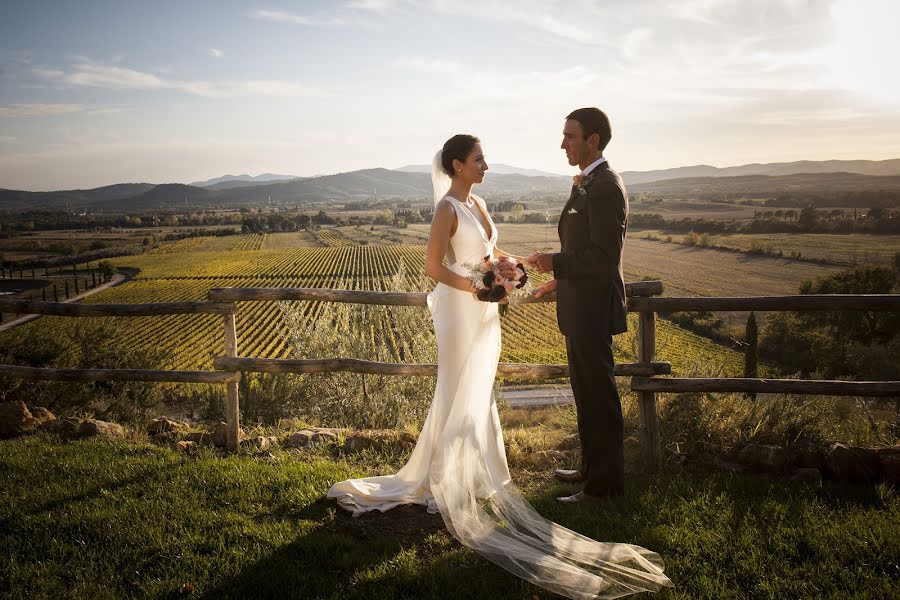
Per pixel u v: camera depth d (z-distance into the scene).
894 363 22.52
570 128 3.18
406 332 7.32
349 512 3.34
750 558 2.69
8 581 2.62
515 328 44.44
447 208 3.31
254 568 2.73
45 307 4.46
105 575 2.68
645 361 3.86
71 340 11.25
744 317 49.72
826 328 32.50
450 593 2.54
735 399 4.30
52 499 3.39
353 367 4.17
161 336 46.94
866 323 30.25
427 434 3.44
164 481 3.65
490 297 3.21
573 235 3.22
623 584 2.55
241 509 3.33
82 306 4.46
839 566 2.60
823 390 3.60
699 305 3.75
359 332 7.31
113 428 4.68
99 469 3.81
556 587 2.55
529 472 4.00
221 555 2.84
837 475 3.52
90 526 3.08
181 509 3.29
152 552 2.88
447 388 3.38
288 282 79.50
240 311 55.38
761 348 35.06
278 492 3.56
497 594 2.53
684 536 2.93
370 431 4.52
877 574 2.56
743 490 3.39
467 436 3.29
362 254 111.50
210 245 152.75
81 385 7.35
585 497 3.43
